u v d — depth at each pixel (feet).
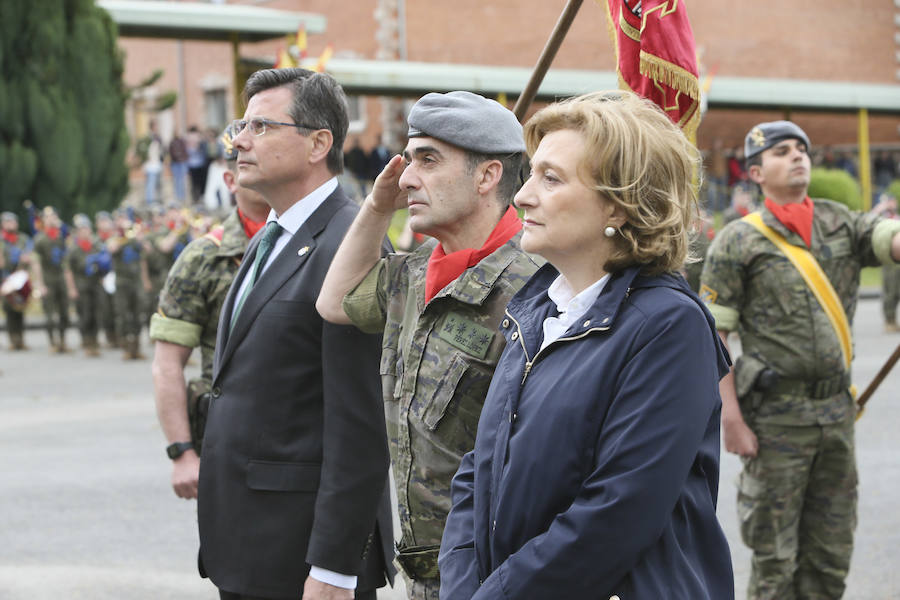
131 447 28.27
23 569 18.20
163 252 50.44
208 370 11.98
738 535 18.93
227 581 9.89
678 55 8.72
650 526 5.84
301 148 10.04
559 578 5.86
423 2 108.27
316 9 110.32
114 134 81.56
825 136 122.11
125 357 50.19
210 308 11.93
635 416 5.92
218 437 9.99
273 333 9.76
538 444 6.16
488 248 8.13
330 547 9.26
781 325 13.62
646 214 6.23
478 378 7.88
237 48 73.56
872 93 93.81
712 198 94.84
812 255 13.69
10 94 77.00
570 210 6.29
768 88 89.71
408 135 8.36
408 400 8.16
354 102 108.17
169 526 20.76
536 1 112.57
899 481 22.80
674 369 5.97
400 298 8.61
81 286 51.70
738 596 16.05
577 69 113.70
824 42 125.70
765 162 13.80
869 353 44.27
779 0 123.03
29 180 77.15
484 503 6.53
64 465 26.22
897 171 114.21
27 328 65.62
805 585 14.06
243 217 11.96
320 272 9.80
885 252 13.50
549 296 6.73
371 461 9.34
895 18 128.47
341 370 9.34
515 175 8.30
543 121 6.48
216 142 88.84
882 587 16.46
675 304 6.09
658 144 6.27
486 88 75.77
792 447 13.61
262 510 9.75
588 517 5.83
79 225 51.88
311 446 9.73
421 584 8.18
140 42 119.96
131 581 17.60
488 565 6.48
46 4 77.46
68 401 36.73
